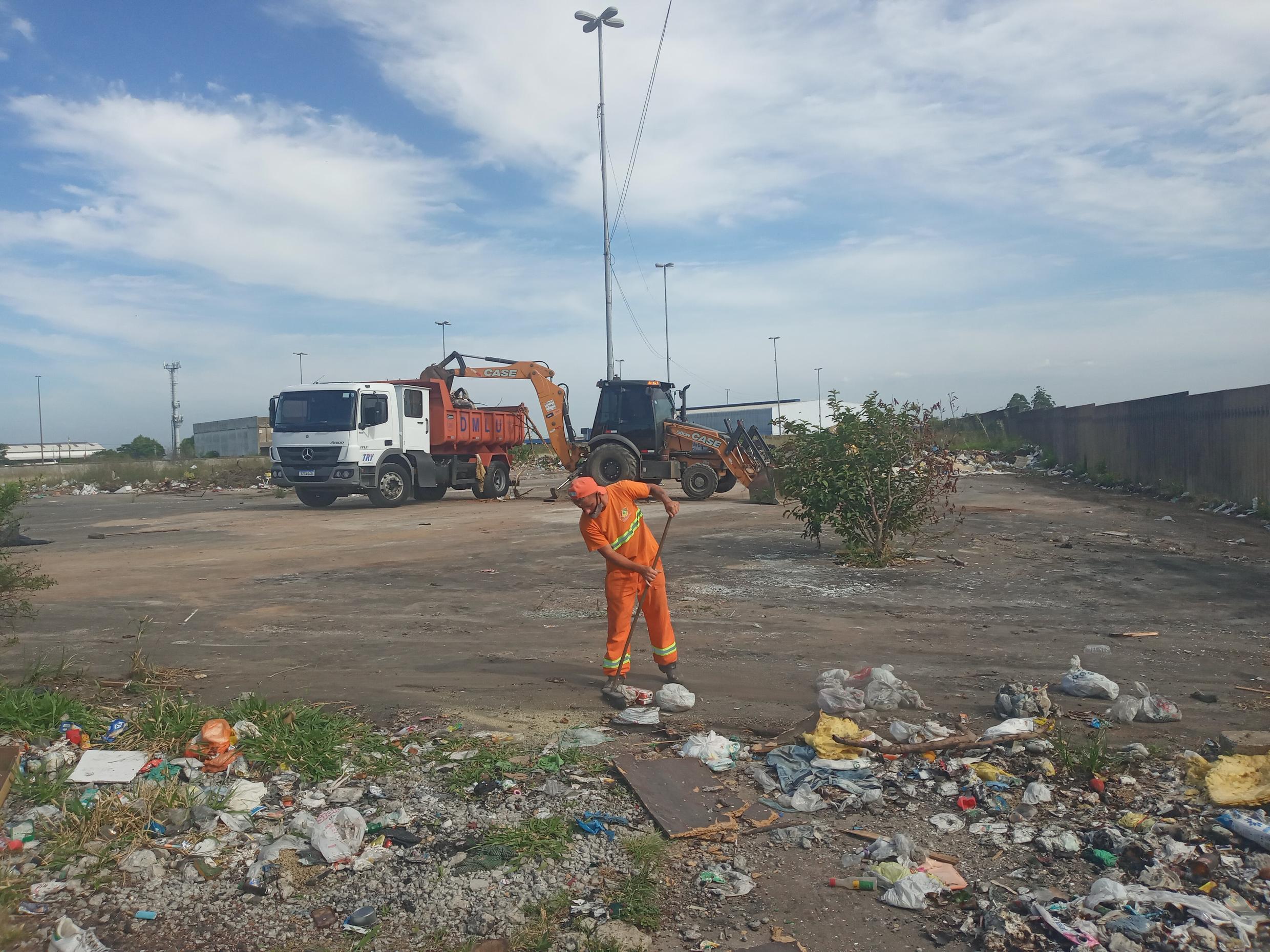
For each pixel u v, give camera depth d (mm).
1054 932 3242
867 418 11430
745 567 11148
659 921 3426
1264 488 15516
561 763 4914
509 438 24312
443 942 3328
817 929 3381
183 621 8703
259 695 5992
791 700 6059
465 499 23547
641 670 6805
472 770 4781
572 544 13758
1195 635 7629
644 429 21297
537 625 8383
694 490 21156
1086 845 3926
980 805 4352
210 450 81375
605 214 29406
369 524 17203
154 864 3834
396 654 7391
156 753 4887
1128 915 3293
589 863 3865
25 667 6902
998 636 7703
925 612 8625
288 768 4859
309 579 10953
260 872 3766
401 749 5199
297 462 19750
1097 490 21688
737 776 4781
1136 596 9227
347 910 3553
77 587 10602
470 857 3908
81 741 5016
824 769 4770
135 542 15148
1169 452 19828
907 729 5199
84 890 3650
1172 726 5406
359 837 4039
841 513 11367
